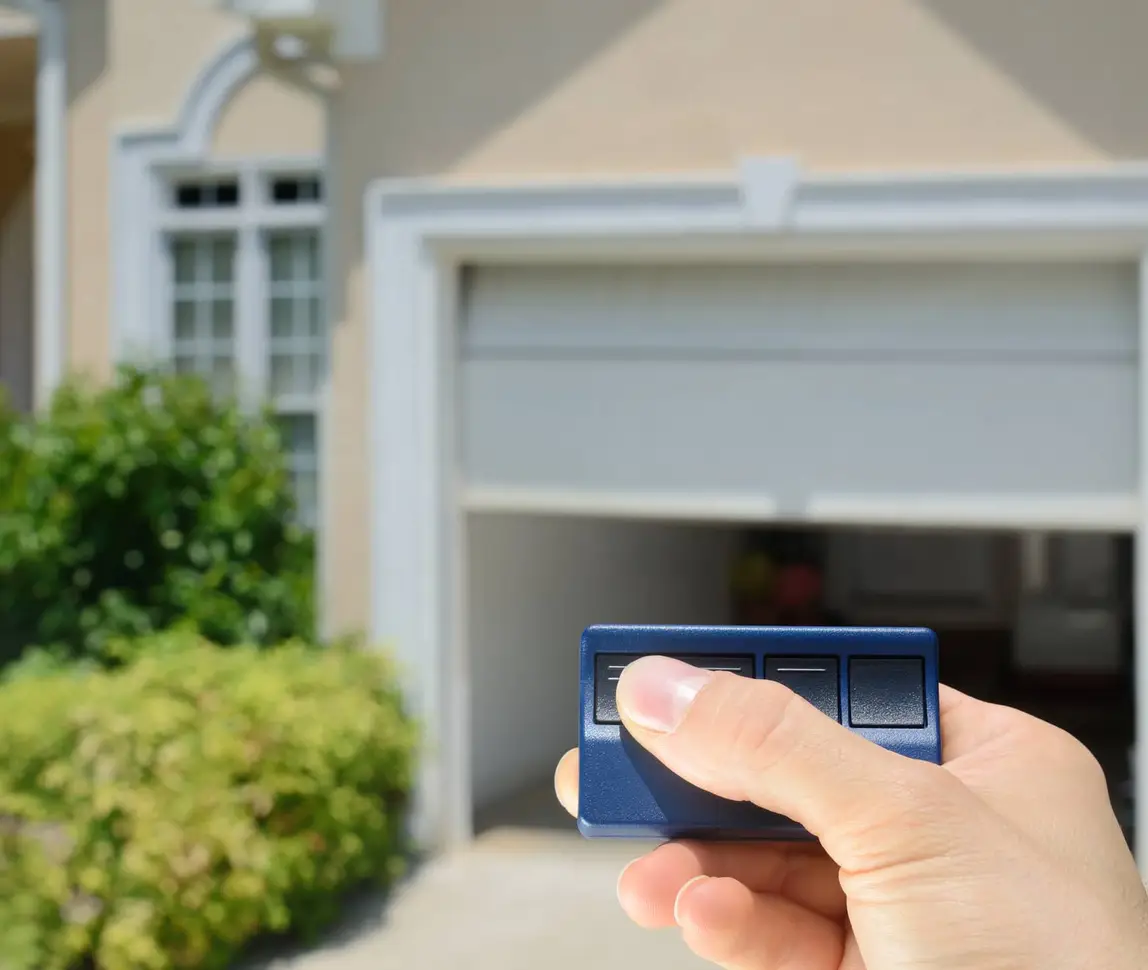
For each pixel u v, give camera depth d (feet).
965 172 14.75
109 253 20.77
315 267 20.01
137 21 20.40
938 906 3.39
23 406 26.68
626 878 4.16
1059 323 15.15
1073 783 3.96
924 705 3.58
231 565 17.47
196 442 17.97
